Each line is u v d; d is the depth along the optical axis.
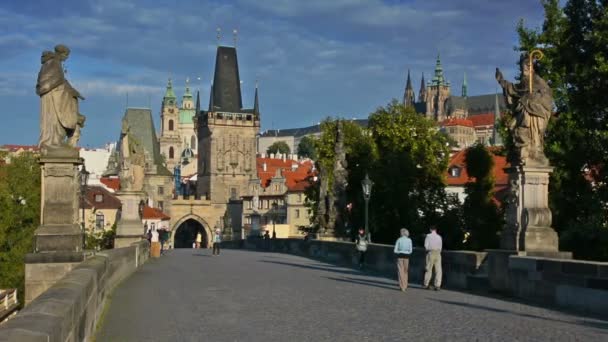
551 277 21.50
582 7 50.94
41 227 22.89
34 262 22.53
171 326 17.36
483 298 23.80
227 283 29.83
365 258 40.88
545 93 24.61
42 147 23.11
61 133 23.31
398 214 82.75
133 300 23.05
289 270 38.94
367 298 23.75
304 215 179.50
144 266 43.31
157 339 15.52
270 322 17.94
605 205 48.06
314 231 60.12
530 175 24.27
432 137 98.31
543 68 51.62
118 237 51.62
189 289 27.00
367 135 96.31
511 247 24.50
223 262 48.72
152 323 17.86
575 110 48.69
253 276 34.06
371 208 82.81
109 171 175.62
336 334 15.95
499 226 75.38
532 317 18.69
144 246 49.19
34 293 22.45
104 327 17.20
